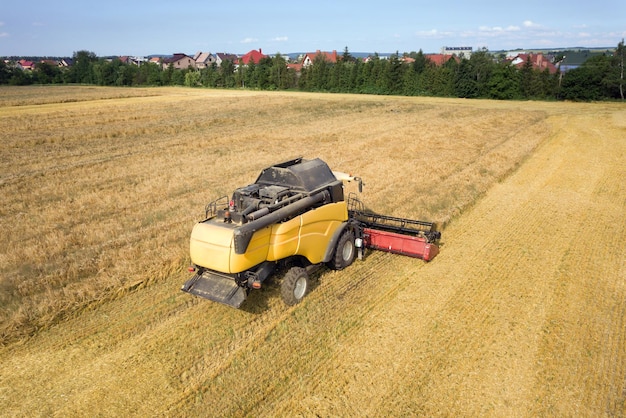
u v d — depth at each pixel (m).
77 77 105.69
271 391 5.75
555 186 15.23
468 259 9.57
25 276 8.62
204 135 26.62
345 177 9.63
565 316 7.39
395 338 6.80
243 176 16.56
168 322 7.25
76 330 7.07
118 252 9.65
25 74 102.06
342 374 6.04
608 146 22.39
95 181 15.95
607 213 12.45
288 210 7.31
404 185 15.09
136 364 6.27
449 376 5.99
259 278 7.09
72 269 8.74
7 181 15.85
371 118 35.03
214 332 6.96
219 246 6.71
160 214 12.23
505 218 12.12
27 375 6.09
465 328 7.05
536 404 5.51
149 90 76.56
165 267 8.95
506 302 7.82
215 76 89.25
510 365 6.20
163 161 19.34
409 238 9.26
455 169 17.25
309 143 23.86
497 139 24.36
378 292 8.18
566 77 56.97
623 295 8.06
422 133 26.48
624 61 57.69
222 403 5.56
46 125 30.25
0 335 6.80
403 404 5.52
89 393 5.75
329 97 59.84
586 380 5.91
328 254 8.41
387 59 77.06
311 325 7.13
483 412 5.40
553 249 10.06
